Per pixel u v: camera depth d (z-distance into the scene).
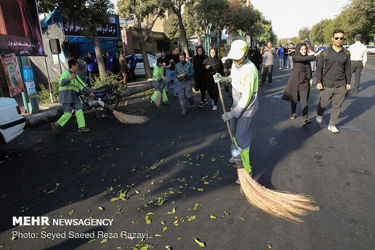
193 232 2.69
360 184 3.41
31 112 7.77
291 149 4.64
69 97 6.08
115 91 8.59
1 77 10.87
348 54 5.08
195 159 4.43
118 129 6.49
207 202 3.20
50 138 6.02
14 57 7.24
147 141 5.48
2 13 6.91
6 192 3.72
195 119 7.00
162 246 2.52
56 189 3.72
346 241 2.46
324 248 2.39
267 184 3.51
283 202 2.96
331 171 3.79
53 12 12.77
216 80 3.50
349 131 5.42
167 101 9.23
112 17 15.77
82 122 6.34
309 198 3.15
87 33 11.26
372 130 5.41
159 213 3.03
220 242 2.53
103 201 3.35
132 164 4.39
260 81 13.09
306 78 5.74
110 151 5.03
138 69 17.72
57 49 8.91
